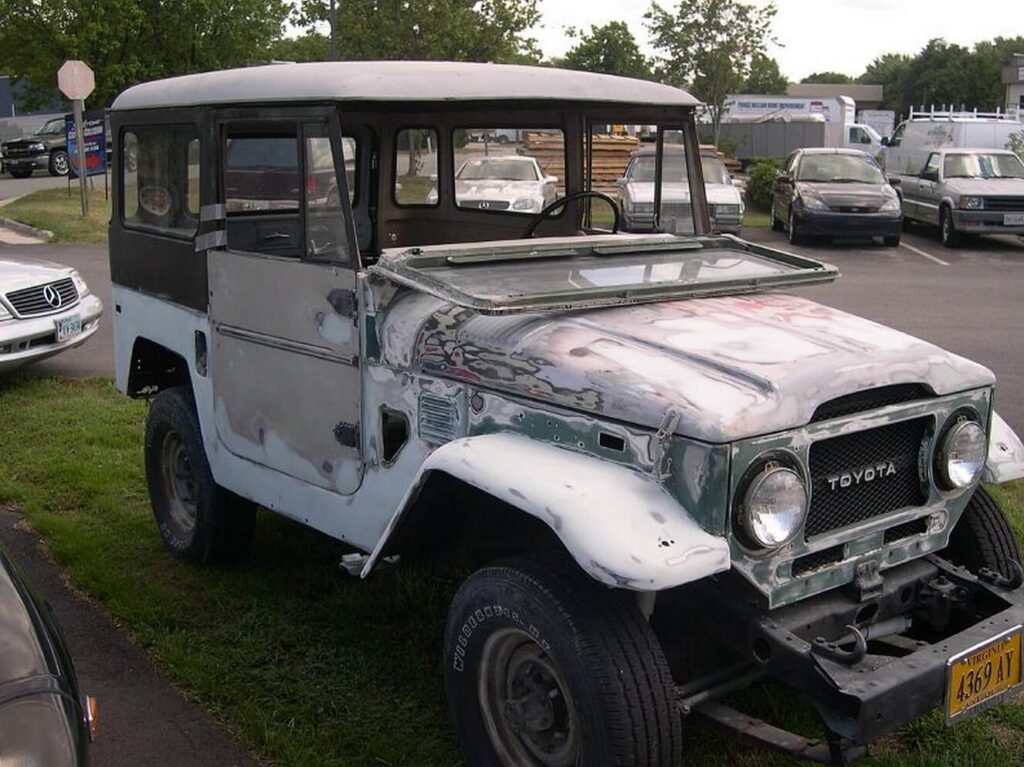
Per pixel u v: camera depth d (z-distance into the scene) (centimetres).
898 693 306
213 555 518
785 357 340
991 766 370
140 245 528
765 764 369
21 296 866
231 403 470
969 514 404
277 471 450
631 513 303
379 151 536
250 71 442
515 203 529
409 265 379
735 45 3070
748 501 309
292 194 423
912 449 361
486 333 366
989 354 1020
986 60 8169
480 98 416
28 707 260
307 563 533
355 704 407
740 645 334
